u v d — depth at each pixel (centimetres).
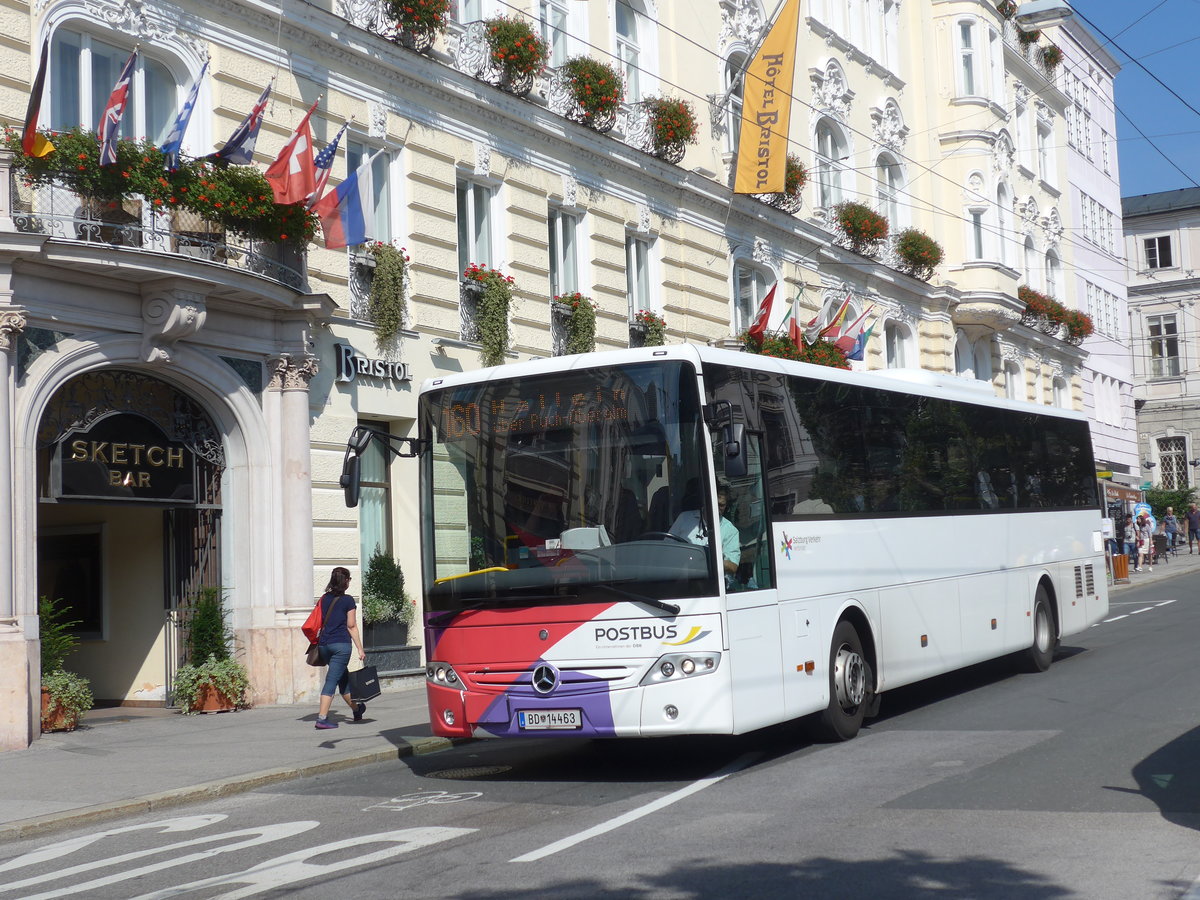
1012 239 4362
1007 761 1095
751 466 1174
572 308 2312
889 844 819
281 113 1784
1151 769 1030
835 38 3409
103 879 827
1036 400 4631
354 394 1869
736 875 755
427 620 1168
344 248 1858
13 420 1407
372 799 1094
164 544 1709
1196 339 6731
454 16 2106
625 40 2589
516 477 1147
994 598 1681
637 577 1093
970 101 4078
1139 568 4381
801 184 2977
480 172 2139
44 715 1459
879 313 3556
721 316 2802
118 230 1498
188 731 1488
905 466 1492
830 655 1270
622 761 1250
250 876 809
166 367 1578
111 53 1598
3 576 1380
